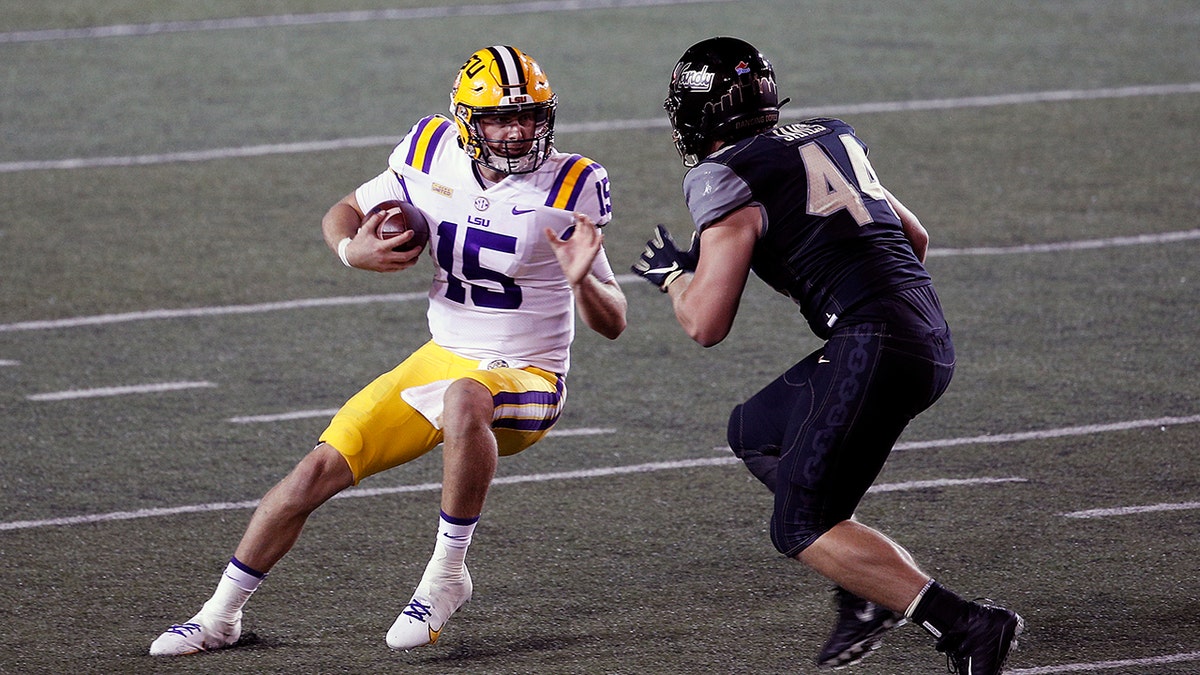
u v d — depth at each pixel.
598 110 44.78
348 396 25.33
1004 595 18.28
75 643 17.05
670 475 22.27
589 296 16.20
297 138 41.81
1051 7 58.31
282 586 18.64
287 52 51.50
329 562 19.36
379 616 17.83
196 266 32.00
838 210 15.35
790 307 29.95
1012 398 25.06
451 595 16.77
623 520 20.69
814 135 15.80
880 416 15.12
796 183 15.32
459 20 56.28
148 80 47.88
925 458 22.77
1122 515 20.61
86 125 42.97
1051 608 17.89
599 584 18.72
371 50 51.78
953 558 19.39
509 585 18.70
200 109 44.66
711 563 19.33
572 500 21.36
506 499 21.39
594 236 15.84
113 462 22.58
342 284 31.14
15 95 45.97
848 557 15.15
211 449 23.08
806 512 15.32
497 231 17.03
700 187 15.26
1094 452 22.84
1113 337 27.83
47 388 25.52
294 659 16.67
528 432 17.33
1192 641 16.98
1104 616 17.67
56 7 57.84
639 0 59.53
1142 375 25.97
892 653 16.92
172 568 19.16
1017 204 36.12
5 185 37.56
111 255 32.62
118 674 16.30
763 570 19.11
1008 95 46.19
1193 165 39.09
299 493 16.59
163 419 24.25
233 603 16.80
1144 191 37.00
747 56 15.88
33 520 20.56
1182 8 57.88
